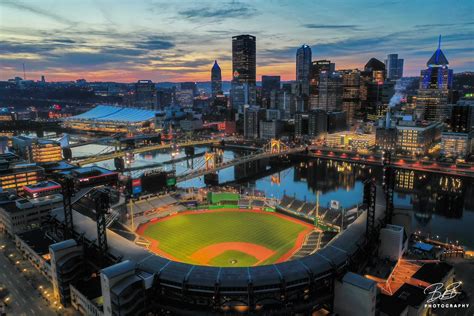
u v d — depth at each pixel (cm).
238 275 10838
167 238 18962
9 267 14712
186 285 10488
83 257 12762
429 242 17325
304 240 18450
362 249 12938
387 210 15638
